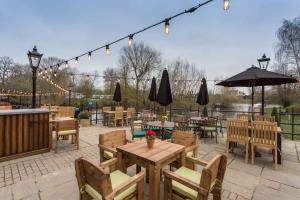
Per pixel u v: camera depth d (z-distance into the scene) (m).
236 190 2.71
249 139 3.94
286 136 7.07
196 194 1.84
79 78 19.55
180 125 4.96
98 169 1.60
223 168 2.00
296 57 18.17
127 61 19.39
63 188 2.68
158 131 5.06
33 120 4.12
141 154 2.32
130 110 8.52
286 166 3.64
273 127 3.55
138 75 19.17
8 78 17.64
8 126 3.77
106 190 1.59
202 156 4.22
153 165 2.14
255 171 3.39
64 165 3.55
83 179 1.84
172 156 2.40
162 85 4.79
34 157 3.99
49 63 21.78
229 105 18.88
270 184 2.90
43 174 3.13
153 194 2.16
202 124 5.96
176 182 2.06
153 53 19.52
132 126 5.18
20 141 3.94
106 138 2.93
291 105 16.16
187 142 3.05
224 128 7.50
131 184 1.85
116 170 2.43
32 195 2.49
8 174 3.13
